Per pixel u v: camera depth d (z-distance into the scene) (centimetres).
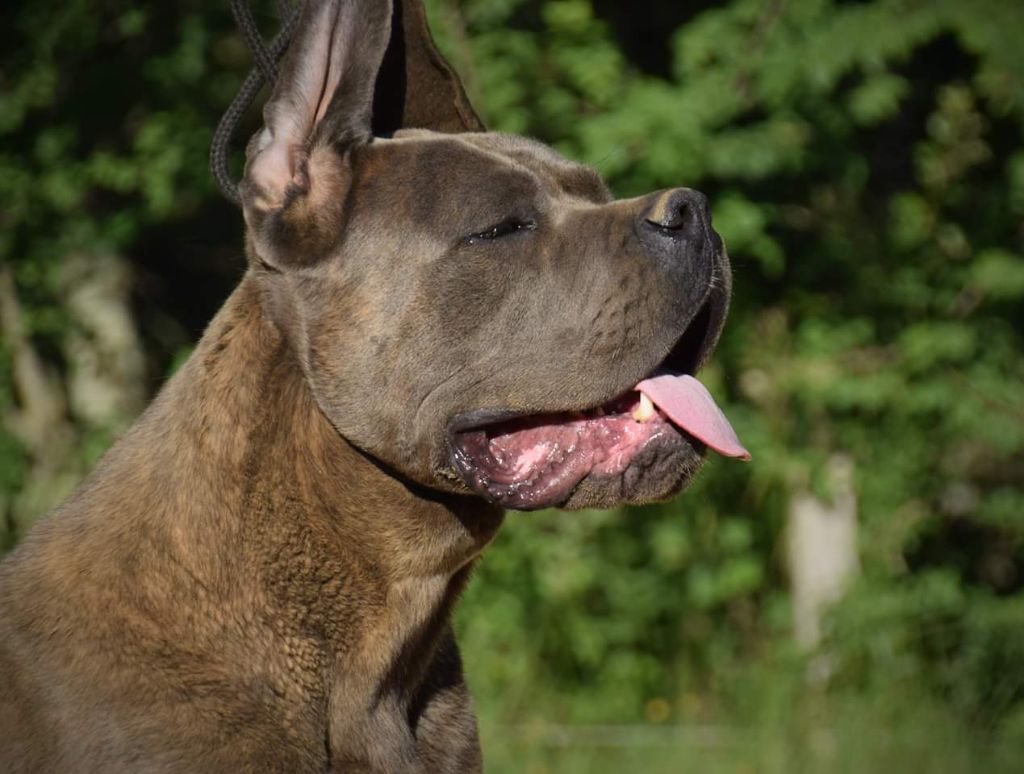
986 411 2141
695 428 870
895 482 2205
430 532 893
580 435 892
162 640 830
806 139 2072
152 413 898
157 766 796
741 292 2178
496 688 2064
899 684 2005
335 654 873
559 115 2098
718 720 1997
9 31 2317
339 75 882
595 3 2370
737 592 2225
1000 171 2286
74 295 2405
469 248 880
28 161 2294
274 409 866
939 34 2186
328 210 879
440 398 880
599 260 873
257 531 855
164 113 2239
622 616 2195
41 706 804
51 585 842
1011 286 2123
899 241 2200
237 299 895
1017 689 2058
